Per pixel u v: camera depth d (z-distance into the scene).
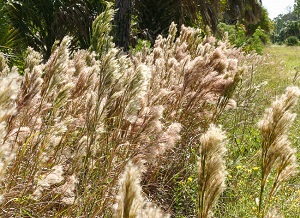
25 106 2.38
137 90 2.71
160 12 13.07
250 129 5.28
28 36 8.67
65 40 2.67
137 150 2.78
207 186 1.78
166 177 3.57
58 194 2.39
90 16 9.52
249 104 5.54
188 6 13.69
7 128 2.30
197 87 4.11
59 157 2.62
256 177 3.92
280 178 2.34
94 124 2.54
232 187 3.68
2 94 1.24
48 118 2.81
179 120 4.11
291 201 3.47
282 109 2.26
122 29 9.14
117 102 2.79
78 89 3.16
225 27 19.11
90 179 2.69
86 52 4.42
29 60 2.97
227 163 3.92
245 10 21.89
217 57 4.14
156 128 2.85
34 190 2.28
